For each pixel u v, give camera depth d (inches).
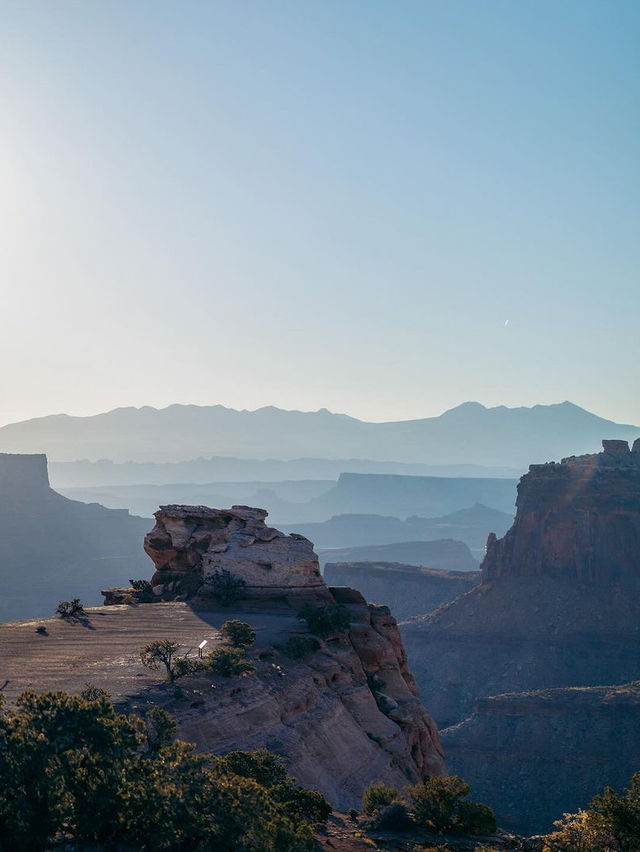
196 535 3818.9
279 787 1678.2
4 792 1173.1
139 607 3385.8
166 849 1232.8
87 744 1288.1
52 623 2962.6
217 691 2097.7
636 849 1572.3
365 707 2664.9
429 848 1605.6
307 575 3435.0
